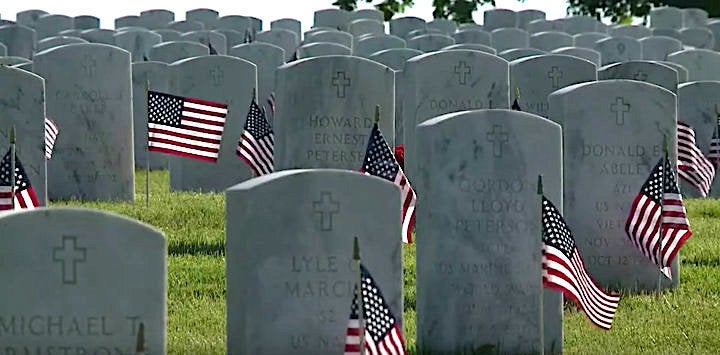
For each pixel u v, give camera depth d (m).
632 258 30.39
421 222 24.80
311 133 35.03
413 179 37.72
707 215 41.50
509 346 24.58
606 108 30.06
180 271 30.81
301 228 21.75
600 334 26.73
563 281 24.06
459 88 37.91
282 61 54.59
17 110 34.56
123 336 19.72
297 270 21.77
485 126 24.41
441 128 24.39
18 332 19.58
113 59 40.47
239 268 21.89
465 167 24.41
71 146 40.34
